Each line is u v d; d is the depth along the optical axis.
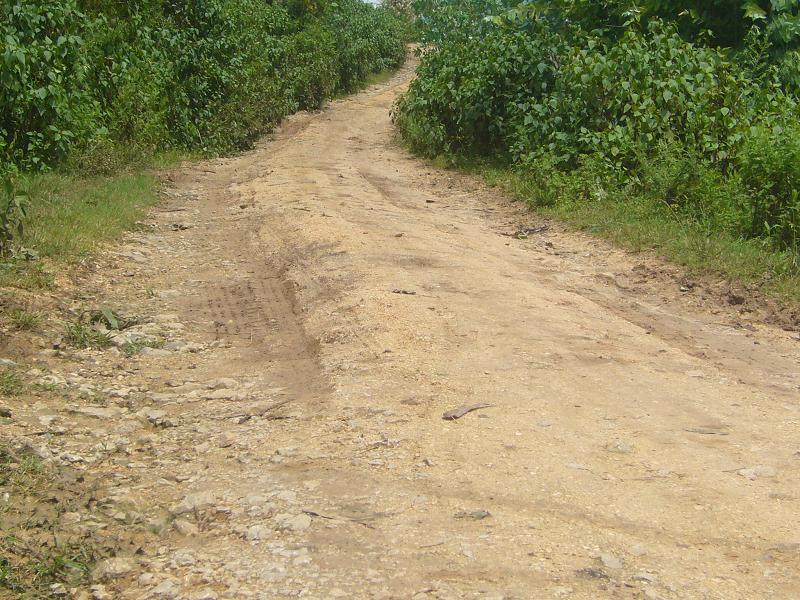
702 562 3.17
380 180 14.58
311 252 8.45
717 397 4.95
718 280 7.63
